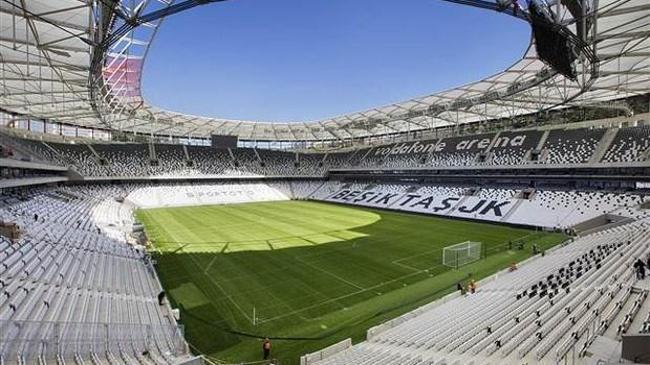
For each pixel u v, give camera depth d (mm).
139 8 15859
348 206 58969
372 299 19094
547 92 39562
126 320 14125
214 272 23312
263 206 58812
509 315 14062
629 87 34688
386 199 58219
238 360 13289
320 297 19328
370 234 35562
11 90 34156
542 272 20188
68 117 51438
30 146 51625
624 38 21141
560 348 10281
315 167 79812
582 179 43438
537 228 38562
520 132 54000
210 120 62219
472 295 18453
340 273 23250
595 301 13648
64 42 22719
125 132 70938
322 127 70812
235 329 15750
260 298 19141
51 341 10359
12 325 10734
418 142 67750
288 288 20594
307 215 48500
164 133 73750
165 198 61062
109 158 61656
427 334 13578
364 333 15344
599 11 17625
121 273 20547
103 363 10148
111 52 25281
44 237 22922
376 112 56281
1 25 20469
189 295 19438
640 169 38562
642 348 8031
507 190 48156
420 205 52188
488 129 63344
